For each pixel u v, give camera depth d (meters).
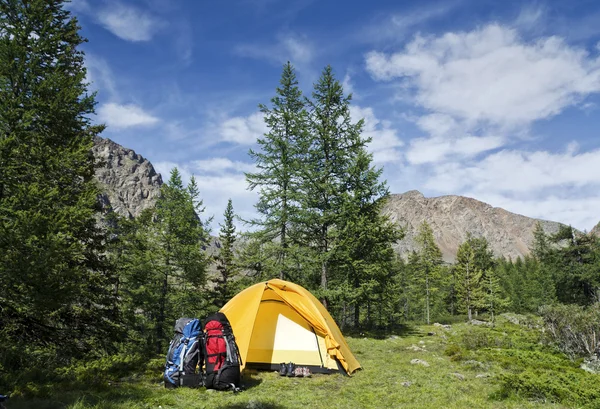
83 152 11.18
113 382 8.81
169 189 25.48
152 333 23.64
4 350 9.09
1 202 9.03
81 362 10.81
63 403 6.56
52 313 10.43
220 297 33.00
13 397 6.52
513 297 59.62
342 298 23.30
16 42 10.73
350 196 23.61
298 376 10.57
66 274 8.77
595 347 14.83
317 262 24.20
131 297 22.11
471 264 52.09
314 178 24.50
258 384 9.57
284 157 23.52
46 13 12.81
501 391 8.94
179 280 24.83
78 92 11.22
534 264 79.50
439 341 20.72
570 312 16.86
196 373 8.58
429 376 10.97
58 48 12.32
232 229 36.19
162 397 7.42
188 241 25.06
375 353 15.86
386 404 8.12
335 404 8.00
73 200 11.14
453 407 7.87
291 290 11.81
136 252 23.05
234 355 8.82
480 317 50.72
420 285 48.47
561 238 45.19
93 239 13.98
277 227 23.73
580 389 8.70
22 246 8.20
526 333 20.81
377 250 23.95
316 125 25.28
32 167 10.02
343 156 25.00
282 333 11.48
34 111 10.16
